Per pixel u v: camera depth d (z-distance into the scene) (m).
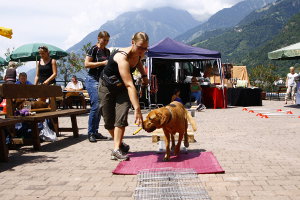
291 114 12.34
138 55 4.81
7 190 3.50
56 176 4.01
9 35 5.71
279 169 4.19
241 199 3.10
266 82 32.12
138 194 3.21
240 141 6.44
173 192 3.23
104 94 5.04
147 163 4.52
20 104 6.72
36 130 5.78
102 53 6.58
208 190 3.36
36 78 7.64
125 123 4.88
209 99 16.23
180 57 14.64
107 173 4.11
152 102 16.47
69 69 24.06
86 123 10.45
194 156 4.88
